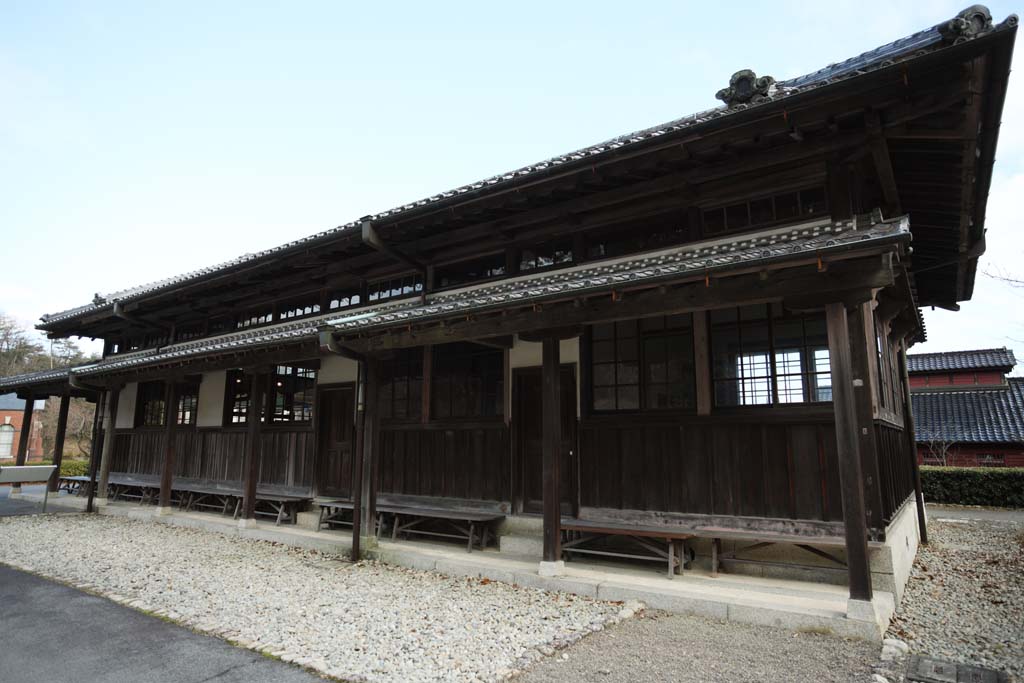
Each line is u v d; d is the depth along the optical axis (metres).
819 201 5.89
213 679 3.79
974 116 4.68
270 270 9.76
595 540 6.79
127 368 10.76
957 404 18.86
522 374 7.80
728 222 6.39
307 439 10.12
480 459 8.02
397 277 9.45
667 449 6.44
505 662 3.98
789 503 5.70
